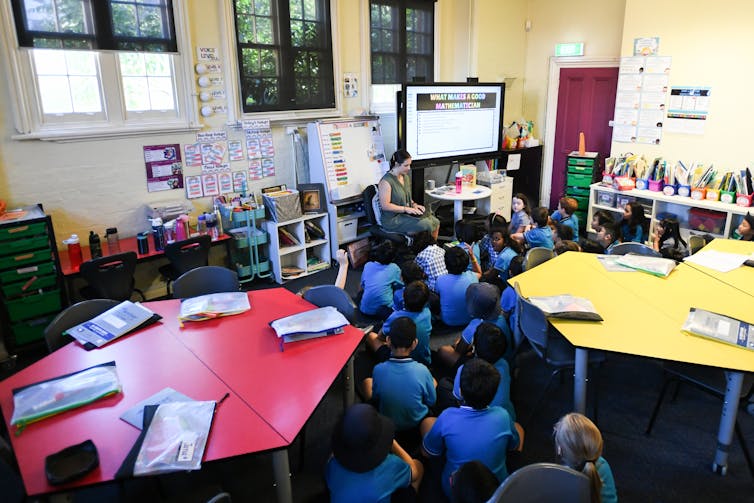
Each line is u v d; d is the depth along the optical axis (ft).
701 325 8.03
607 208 18.67
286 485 6.16
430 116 17.99
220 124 15.05
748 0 15.19
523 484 5.20
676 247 14.79
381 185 16.21
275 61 15.84
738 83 15.79
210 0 14.19
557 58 21.47
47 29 11.79
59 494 5.48
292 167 16.90
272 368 7.35
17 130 11.89
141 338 8.27
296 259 16.60
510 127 22.07
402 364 8.16
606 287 9.76
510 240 14.52
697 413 9.57
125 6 12.76
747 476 8.03
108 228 13.29
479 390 6.68
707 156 16.81
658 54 17.29
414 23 19.42
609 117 20.68
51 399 6.55
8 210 11.96
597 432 5.80
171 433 5.93
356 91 18.22
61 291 11.76
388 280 12.39
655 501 7.59
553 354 9.18
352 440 6.06
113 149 13.30
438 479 7.90
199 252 13.37
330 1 16.70
